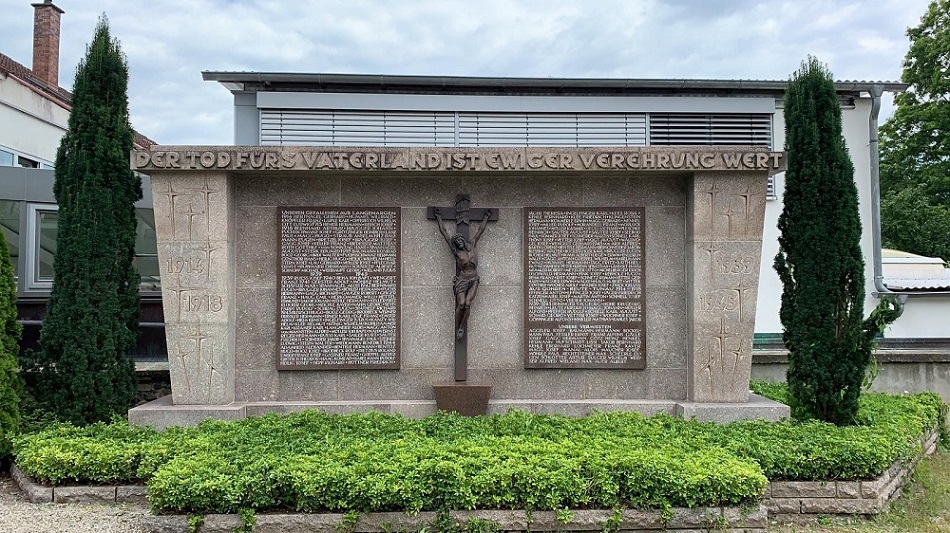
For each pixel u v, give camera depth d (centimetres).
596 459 633
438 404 848
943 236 2669
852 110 1488
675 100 1432
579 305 880
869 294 1490
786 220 862
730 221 854
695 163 835
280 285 867
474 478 601
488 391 848
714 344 857
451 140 1413
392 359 873
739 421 823
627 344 879
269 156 827
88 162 845
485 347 884
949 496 759
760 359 1141
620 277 881
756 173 848
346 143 1398
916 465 834
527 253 880
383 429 754
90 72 857
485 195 888
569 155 837
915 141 2731
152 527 599
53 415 823
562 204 888
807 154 840
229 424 779
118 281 862
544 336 880
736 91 1445
